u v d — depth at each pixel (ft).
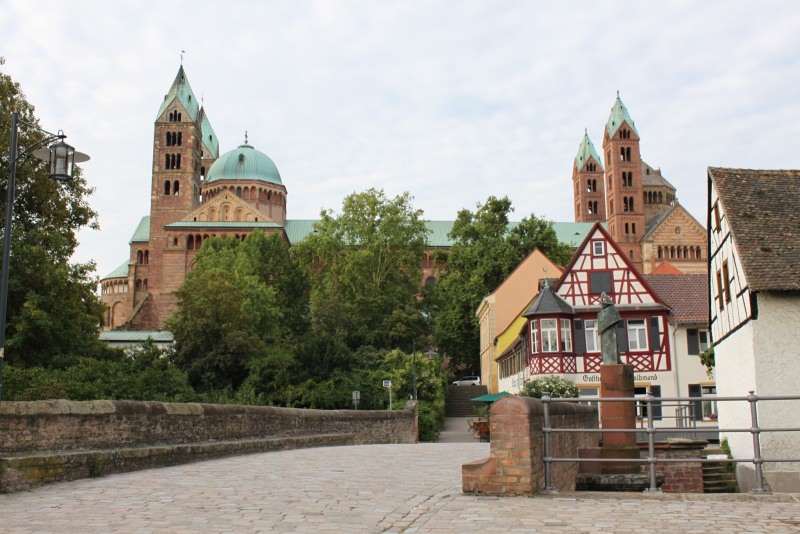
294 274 283.38
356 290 269.64
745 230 77.66
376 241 273.33
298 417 87.40
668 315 140.26
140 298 379.96
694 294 145.59
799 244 75.25
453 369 273.13
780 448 72.90
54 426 44.80
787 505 33.71
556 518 30.30
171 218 371.76
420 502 34.40
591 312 141.38
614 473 52.24
